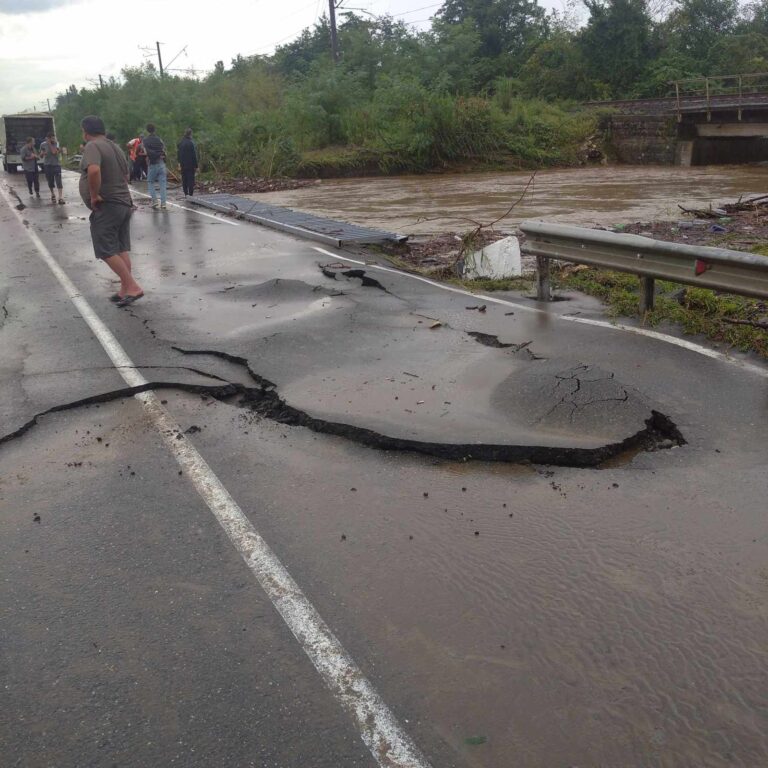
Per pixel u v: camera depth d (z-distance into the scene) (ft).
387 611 10.21
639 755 7.82
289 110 118.32
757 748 7.88
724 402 16.99
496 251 31.94
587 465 14.46
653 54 171.32
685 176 98.02
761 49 174.40
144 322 25.36
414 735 8.14
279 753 7.95
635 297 26.20
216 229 48.60
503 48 196.44
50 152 65.36
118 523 12.67
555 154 125.80
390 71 137.90
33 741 8.19
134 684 8.99
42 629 10.03
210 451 15.38
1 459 15.25
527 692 8.70
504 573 11.00
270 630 9.89
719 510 12.57
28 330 24.73
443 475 14.15
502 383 18.34
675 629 9.70
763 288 19.44
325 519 12.64
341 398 17.63
